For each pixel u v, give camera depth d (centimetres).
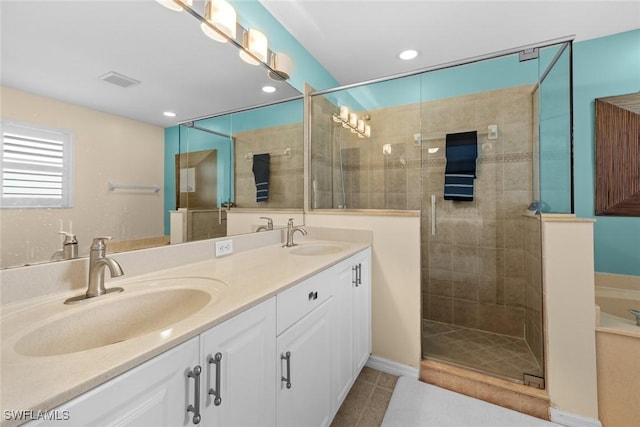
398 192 244
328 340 130
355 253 163
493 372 166
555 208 175
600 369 137
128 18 104
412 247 182
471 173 231
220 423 72
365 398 159
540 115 193
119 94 103
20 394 41
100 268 87
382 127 241
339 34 202
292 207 206
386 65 246
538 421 142
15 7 78
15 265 78
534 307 179
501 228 225
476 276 235
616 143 203
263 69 173
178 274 111
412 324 181
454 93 228
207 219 142
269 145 184
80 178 93
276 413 94
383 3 171
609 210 206
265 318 89
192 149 134
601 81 206
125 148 106
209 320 68
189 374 63
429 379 174
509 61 186
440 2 170
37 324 67
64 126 89
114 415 49
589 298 139
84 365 49
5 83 76
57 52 86
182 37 123
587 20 186
